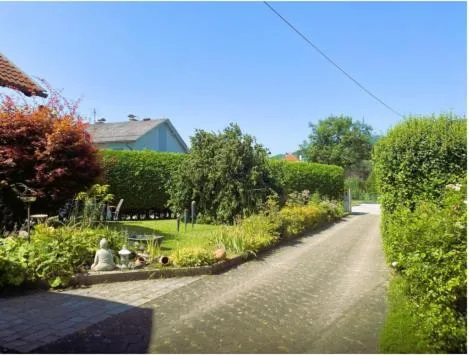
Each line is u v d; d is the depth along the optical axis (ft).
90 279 18.95
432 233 14.23
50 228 22.44
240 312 15.43
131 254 22.66
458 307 13.30
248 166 42.37
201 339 12.80
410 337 12.15
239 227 31.24
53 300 16.49
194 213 40.78
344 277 21.43
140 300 16.69
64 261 18.92
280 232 33.88
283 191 44.47
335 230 43.93
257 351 11.98
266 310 15.74
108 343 12.36
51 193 27.81
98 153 31.89
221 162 41.47
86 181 29.84
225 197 41.22
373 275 21.85
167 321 14.32
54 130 27.71
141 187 51.26
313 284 19.90
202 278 20.79
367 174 149.89
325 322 14.46
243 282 20.10
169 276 20.84
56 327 13.56
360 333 13.41
